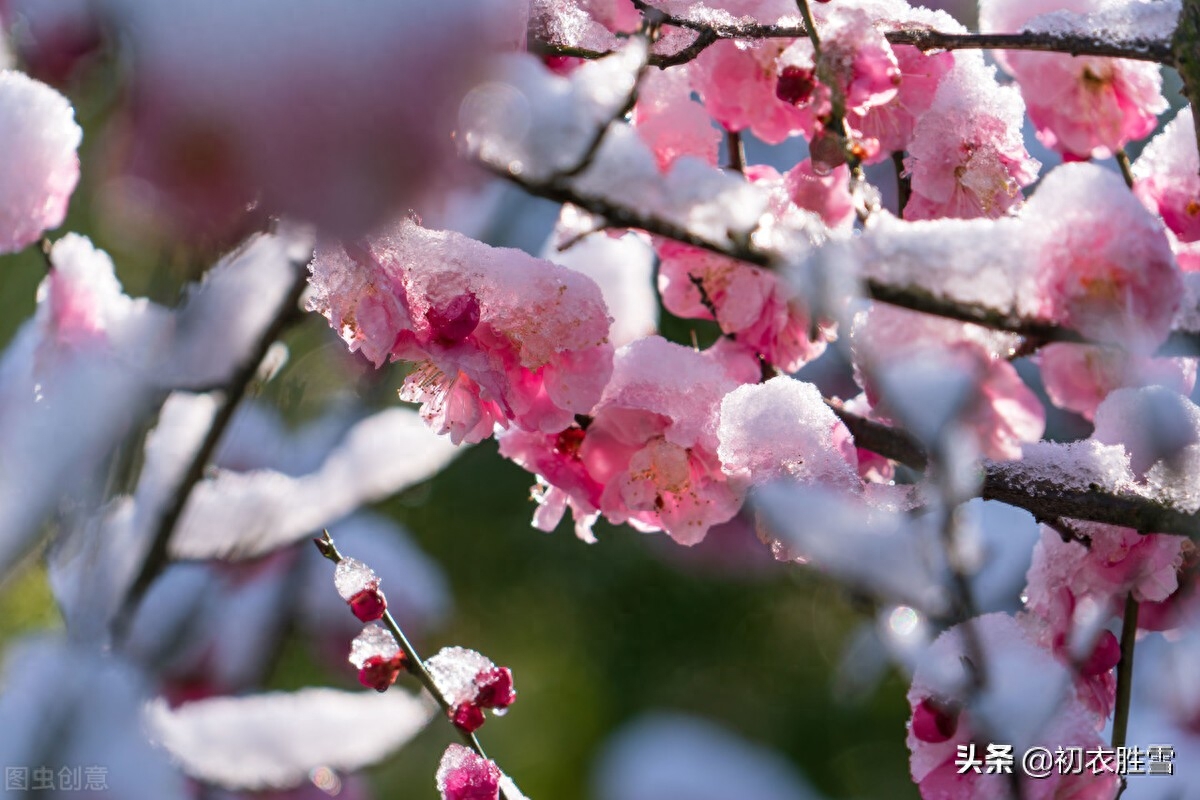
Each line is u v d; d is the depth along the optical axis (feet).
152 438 2.82
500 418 2.49
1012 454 2.58
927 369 2.49
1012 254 2.39
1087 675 2.54
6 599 2.86
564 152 2.37
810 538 2.46
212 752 2.85
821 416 2.48
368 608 2.53
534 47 2.46
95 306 2.63
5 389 2.57
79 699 2.60
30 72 2.17
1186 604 2.58
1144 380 2.61
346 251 2.36
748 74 2.56
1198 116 2.43
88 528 2.56
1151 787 2.64
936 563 2.47
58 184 2.51
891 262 2.41
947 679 2.48
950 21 2.53
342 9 1.70
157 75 1.69
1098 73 2.59
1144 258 2.38
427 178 1.78
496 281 2.44
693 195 2.42
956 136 2.54
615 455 2.55
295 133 1.70
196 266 2.55
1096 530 2.53
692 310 2.61
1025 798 2.46
